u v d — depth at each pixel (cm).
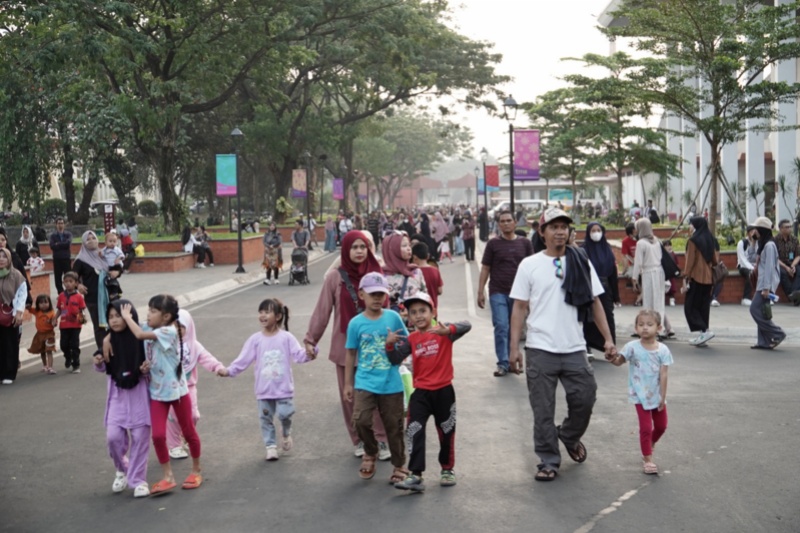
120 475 707
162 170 3781
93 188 5453
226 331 1659
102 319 1312
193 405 803
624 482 695
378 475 732
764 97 2183
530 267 716
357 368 707
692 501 645
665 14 2197
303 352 784
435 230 3512
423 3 4969
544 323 707
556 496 663
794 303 1784
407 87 4925
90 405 1040
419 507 645
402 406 705
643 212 4447
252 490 698
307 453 804
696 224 1360
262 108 4881
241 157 6469
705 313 1362
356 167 9225
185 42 3272
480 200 18275
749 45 2134
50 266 3472
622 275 1892
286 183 5531
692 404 965
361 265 791
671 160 3753
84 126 4541
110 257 1409
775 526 591
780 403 963
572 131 3825
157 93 3177
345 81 5069
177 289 2478
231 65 3528
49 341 1246
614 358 723
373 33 3938
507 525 602
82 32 2611
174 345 696
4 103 4312
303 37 3681
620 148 3778
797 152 3800
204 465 774
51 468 778
